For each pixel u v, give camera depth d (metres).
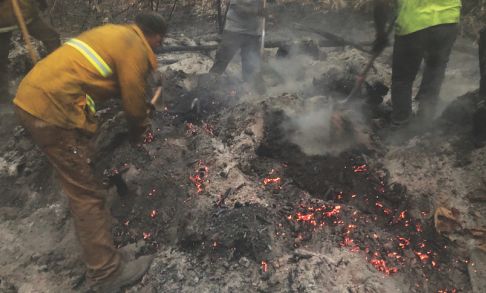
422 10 3.40
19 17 2.97
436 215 3.00
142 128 2.62
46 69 2.26
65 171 2.38
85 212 2.42
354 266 2.60
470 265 2.68
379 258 2.70
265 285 2.49
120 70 2.29
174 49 5.70
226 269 2.59
